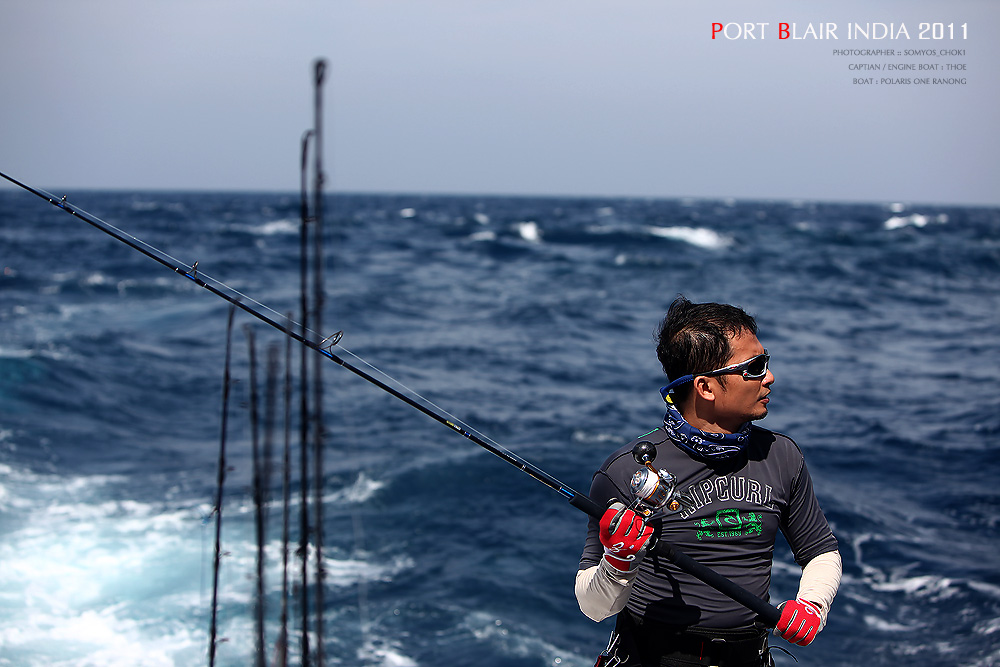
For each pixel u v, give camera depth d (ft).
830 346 60.59
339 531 24.44
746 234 166.20
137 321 66.28
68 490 27.17
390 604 20.35
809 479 6.03
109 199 426.51
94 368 44.37
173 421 36.94
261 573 10.22
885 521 26.20
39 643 17.66
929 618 20.44
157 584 20.16
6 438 31.86
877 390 46.03
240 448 29.50
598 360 55.47
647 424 38.09
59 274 93.09
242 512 24.07
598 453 33.06
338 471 29.30
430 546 23.81
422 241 151.23
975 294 92.99
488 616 20.12
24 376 39.75
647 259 118.62
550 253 132.67
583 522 25.96
